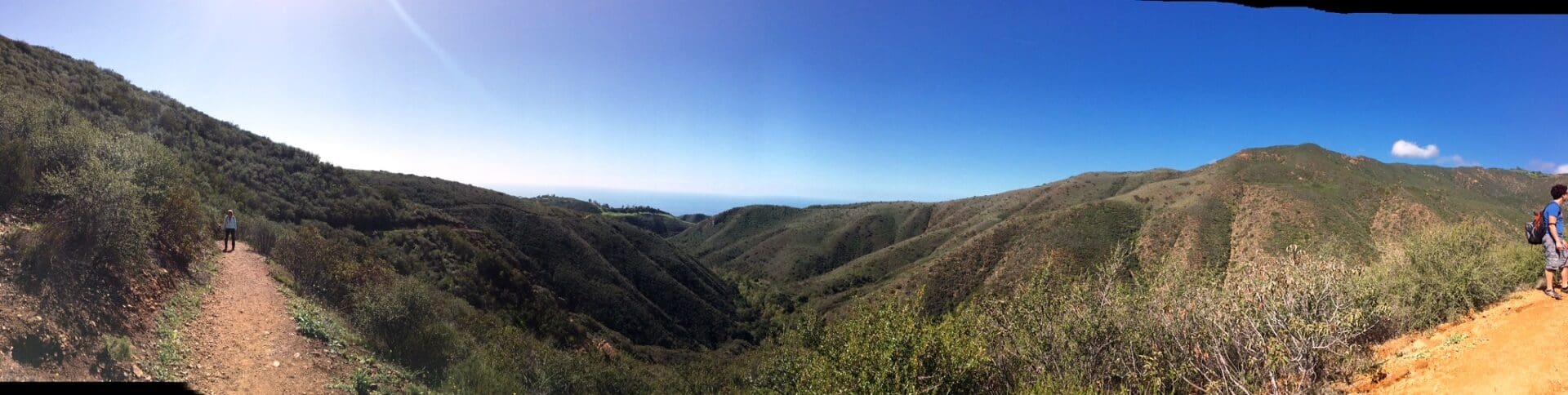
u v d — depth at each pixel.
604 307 47.03
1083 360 7.32
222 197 21.42
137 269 9.25
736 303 76.38
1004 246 76.12
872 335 7.86
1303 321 5.79
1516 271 7.12
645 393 21.77
